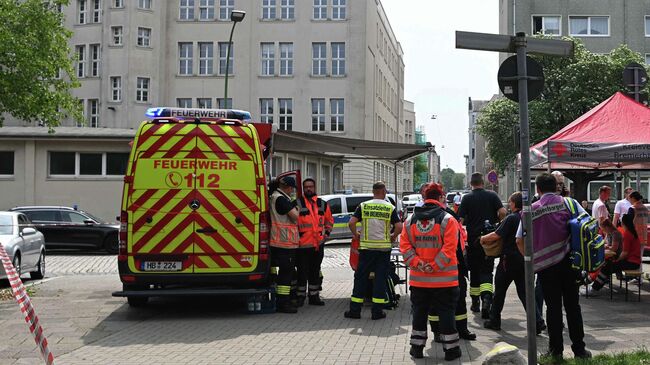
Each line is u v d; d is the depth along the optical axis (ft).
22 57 68.90
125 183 32.04
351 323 31.37
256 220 32.50
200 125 32.53
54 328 30.27
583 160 35.12
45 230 75.77
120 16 162.71
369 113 180.55
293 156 116.57
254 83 171.73
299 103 171.63
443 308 23.71
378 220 32.14
